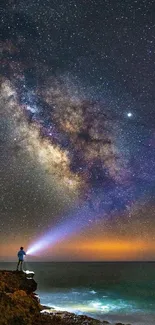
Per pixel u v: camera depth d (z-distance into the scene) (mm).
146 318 23000
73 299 33812
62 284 55844
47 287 49125
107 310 26469
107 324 18797
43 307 23547
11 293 17500
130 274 95875
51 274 95000
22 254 26703
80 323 18016
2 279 21562
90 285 53656
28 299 17250
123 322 21422
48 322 16156
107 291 43531
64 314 20469
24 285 22562
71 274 95438
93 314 24344
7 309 13766
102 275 89625
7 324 12805
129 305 29750
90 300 33094
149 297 36688
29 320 14266
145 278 75250
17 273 24750
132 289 46875
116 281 64562
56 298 34594
